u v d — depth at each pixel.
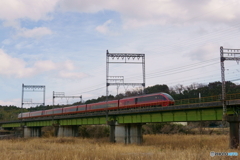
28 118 132.75
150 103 70.94
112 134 78.38
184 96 126.69
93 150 44.00
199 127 112.75
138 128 78.25
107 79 78.19
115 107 82.50
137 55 78.75
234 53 49.38
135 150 49.53
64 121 105.31
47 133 128.62
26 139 89.38
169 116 61.47
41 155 37.72
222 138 74.44
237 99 45.66
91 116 87.12
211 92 116.31
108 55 78.00
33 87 133.25
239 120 46.25
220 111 50.59
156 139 82.75
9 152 44.56
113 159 35.50
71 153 38.88
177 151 42.97
